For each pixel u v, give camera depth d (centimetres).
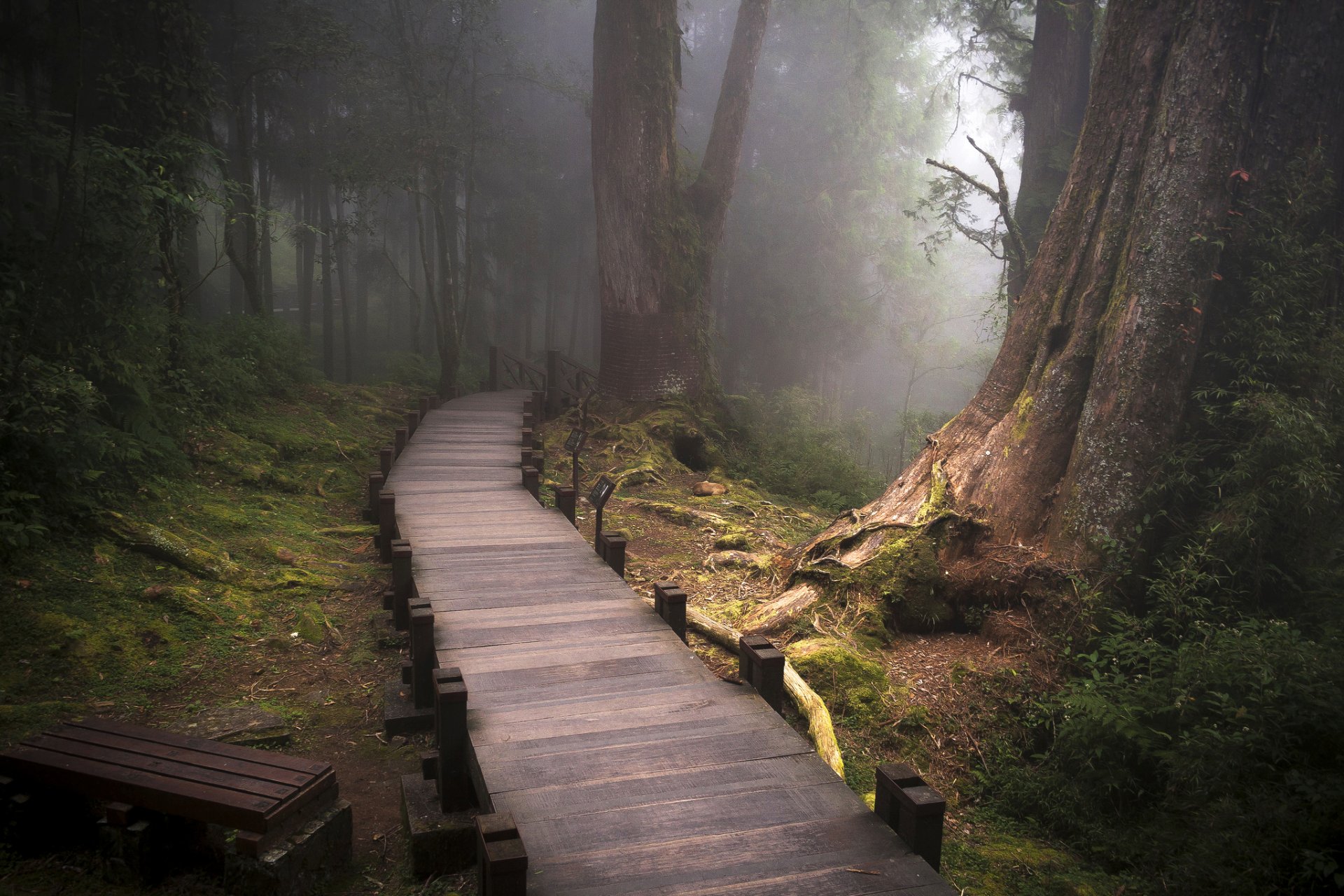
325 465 1045
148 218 839
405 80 1772
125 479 748
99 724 402
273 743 478
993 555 694
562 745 395
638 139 1532
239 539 749
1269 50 674
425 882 364
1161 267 681
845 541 750
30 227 809
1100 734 534
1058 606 650
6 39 1274
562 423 1538
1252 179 686
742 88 1659
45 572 589
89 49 1223
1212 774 465
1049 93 1446
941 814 312
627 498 1149
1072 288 747
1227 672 514
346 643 617
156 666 545
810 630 673
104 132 845
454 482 1019
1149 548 668
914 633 682
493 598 619
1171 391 675
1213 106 675
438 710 383
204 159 988
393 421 1423
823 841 319
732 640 663
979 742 575
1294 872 382
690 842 317
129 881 347
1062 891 441
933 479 759
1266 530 630
